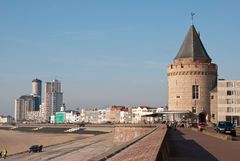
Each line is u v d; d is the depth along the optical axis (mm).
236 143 46469
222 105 130750
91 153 100312
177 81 130000
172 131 84250
